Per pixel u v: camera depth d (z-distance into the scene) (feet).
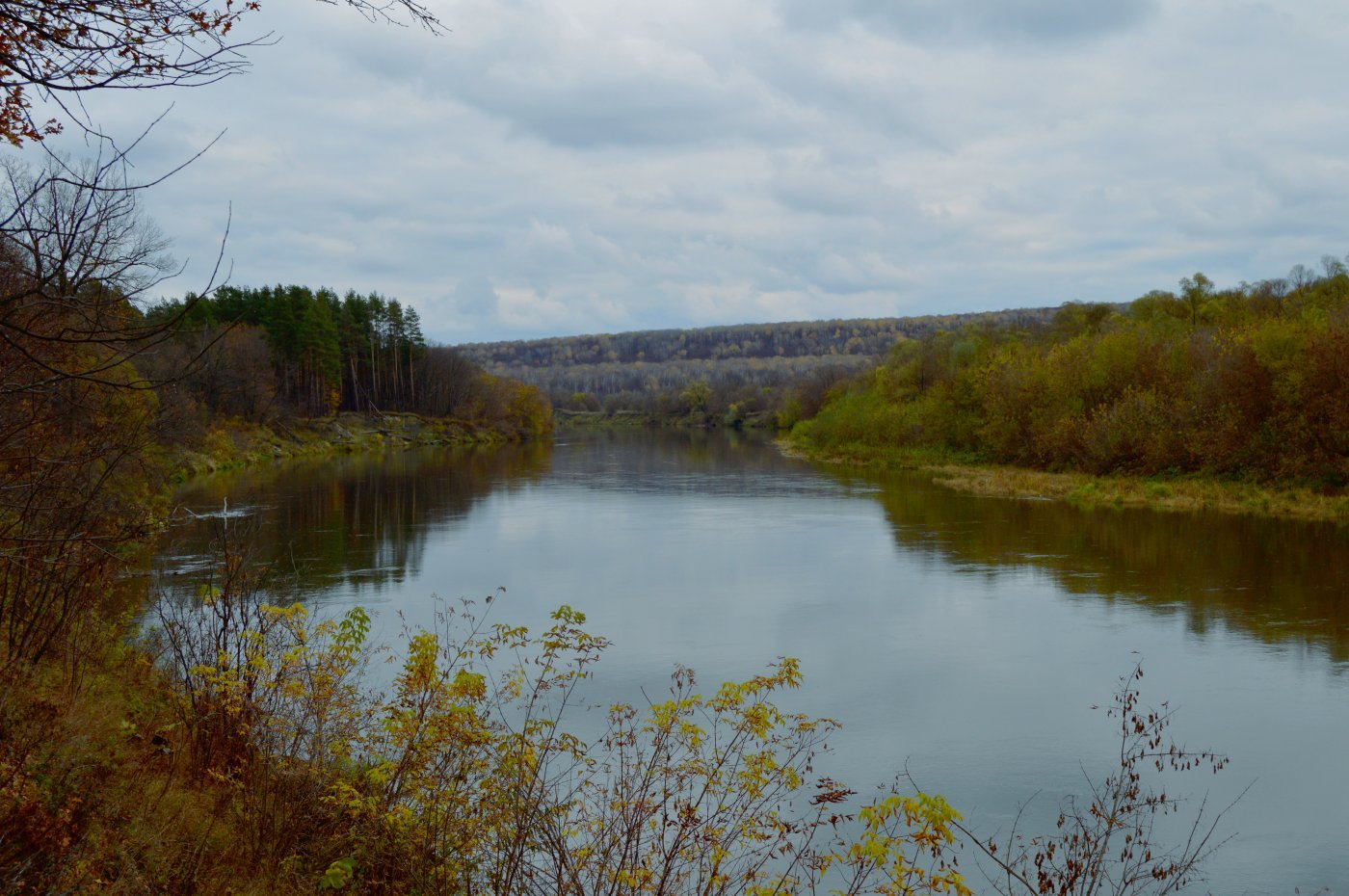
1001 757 38.19
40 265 13.15
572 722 38.96
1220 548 84.94
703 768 22.02
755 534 97.40
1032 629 57.82
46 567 23.81
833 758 37.86
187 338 81.56
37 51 12.21
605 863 19.21
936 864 28.63
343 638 25.17
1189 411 137.90
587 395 565.12
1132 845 30.45
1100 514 109.81
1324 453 117.39
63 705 23.65
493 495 136.46
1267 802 34.17
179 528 83.56
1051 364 173.88
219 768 24.63
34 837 16.84
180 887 18.30
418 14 13.53
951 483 151.53
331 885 18.92
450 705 20.83
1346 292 175.32
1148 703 44.42
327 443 248.93
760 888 20.70
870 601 65.57
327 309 281.54
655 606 63.82
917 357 244.42
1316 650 52.54
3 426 17.93
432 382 333.01
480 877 20.70
